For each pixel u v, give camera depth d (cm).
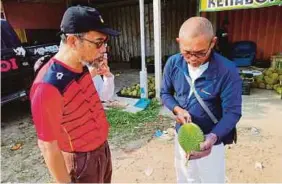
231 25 934
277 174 312
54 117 147
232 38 946
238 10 909
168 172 326
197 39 149
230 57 880
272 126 438
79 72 161
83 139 175
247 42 880
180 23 1020
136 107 537
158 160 353
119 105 553
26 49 502
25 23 851
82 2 990
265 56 912
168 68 195
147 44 1080
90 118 176
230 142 194
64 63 153
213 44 158
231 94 169
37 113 143
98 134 185
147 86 569
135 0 1048
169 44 1060
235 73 169
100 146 190
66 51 154
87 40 146
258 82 658
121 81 783
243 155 354
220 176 200
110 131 443
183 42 155
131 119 484
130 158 362
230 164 336
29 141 429
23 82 499
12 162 369
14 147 407
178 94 192
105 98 224
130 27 1105
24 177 334
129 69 956
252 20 901
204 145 168
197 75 175
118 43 1152
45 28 916
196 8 967
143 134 429
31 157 380
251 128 432
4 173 344
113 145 398
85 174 182
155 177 319
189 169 208
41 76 149
